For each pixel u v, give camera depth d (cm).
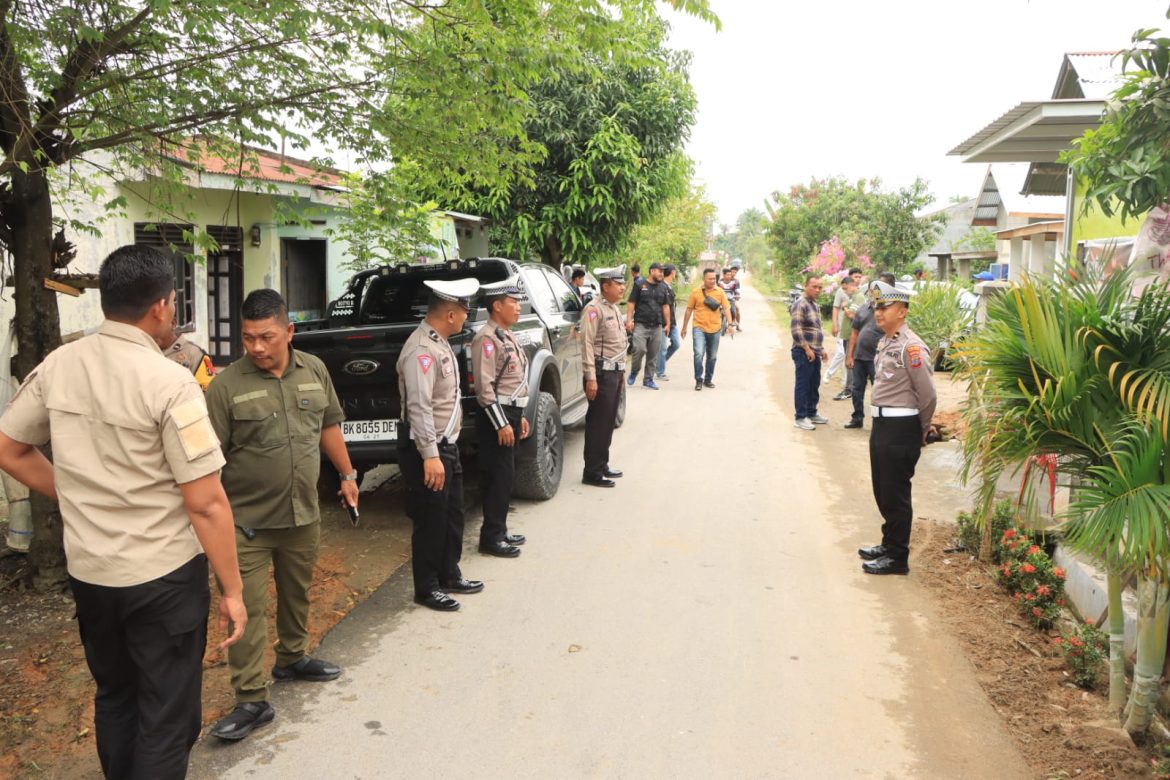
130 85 559
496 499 604
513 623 495
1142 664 375
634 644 467
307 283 1374
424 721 388
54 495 298
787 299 3969
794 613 512
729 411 1195
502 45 609
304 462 391
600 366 781
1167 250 631
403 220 897
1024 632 493
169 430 277
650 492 778
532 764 354
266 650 471
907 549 577
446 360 512
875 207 3266
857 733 381
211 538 286
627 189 1639
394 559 610
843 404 1268
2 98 484
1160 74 486
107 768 302
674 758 359
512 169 762
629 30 651
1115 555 346
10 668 438
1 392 563
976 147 947
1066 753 368
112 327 283
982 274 2288
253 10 503
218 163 981
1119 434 370
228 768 352
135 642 285
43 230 539
